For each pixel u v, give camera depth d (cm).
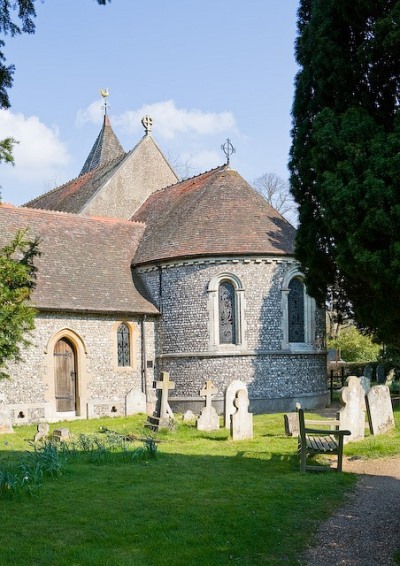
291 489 992
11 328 1054
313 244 963
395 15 777
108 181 3209
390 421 1580
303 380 2412
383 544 742
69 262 2503
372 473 1126
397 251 724
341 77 879
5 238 2436
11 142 998
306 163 955
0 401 2111
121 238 2805
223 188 2655
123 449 1340
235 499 930
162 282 2516
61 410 2297
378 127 820
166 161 3466
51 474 1091
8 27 941
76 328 2328
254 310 2369
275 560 689
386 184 766
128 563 664
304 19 1027
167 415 1841
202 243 2412
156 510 869
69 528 789
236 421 1568
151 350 2505
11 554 695
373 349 3900
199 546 723
